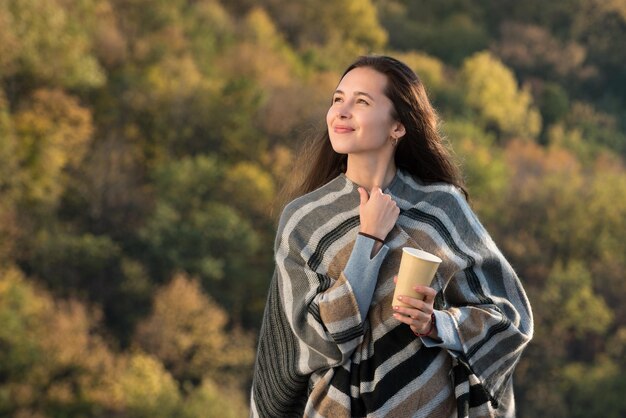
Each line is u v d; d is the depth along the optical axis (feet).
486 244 9.37
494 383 9.12
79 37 211.82
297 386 9.29
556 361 199.82
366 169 9.32
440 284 9.02
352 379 8.98
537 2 366.63
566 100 332.39
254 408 9.73
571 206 229.66
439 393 8.98
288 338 9.33
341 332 8.77
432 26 353.51
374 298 8.98
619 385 192.95
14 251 175.32
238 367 174.70
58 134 190.19
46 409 150.92
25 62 197.77
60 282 176.55
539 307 206.49
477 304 9.12
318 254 9.14
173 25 252.83
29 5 200.95
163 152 217.56
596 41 358.84
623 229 227.81
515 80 337.11
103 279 178.40
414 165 9.54
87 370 155.63
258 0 306.55
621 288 220.43
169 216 191.21
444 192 9.41
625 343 205.67
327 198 9.34
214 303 178.50
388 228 8.98
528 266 221.66
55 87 203.10
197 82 225.97
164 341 168.66
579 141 314.96
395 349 8.92
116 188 196.95
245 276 192.65
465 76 305.73
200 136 222.28
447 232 9.20
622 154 326.85
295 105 226.99
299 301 9.01
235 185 204.33
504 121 298.97
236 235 191.93
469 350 8.89
